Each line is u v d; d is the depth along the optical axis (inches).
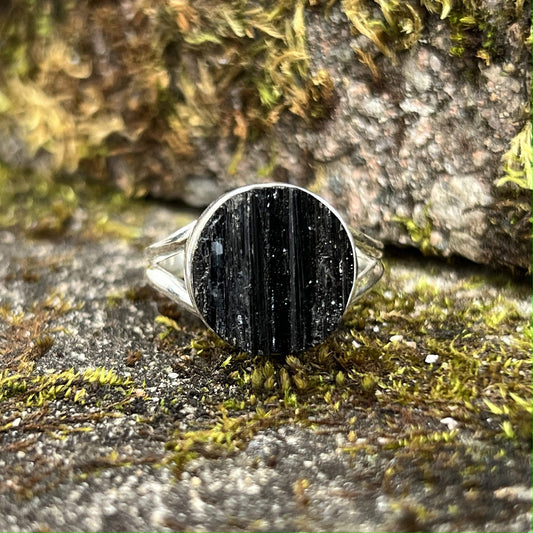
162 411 3.6
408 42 4.0
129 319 4.1
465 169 4.1
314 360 3.8
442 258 4.3
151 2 4.4
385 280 4.3
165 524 3.1
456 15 3.9
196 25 4.4
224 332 3.6
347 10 4.1
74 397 3.6
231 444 3.4
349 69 4.2
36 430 3.5
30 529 3.1
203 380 3.7
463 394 3.6
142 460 3.4
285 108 4.4
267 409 3.6
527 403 3.5
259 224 3.6
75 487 3.3
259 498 3.2
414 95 4.1
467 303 4.1
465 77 4.0
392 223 4.3
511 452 3.3
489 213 4.1
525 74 3.8
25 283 4.4
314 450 3.4
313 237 3.6
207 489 3.3
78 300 4.3
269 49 4.3
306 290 3.6
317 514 3.2
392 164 4.2
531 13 3.7
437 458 3.3
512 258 4.1
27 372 3.8
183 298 3.8
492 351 3.8
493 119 4.0
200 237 3.6
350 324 4.0
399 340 3.9
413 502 3.2
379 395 3.6
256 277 3.6
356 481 3.3
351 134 4.3
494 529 3.1
